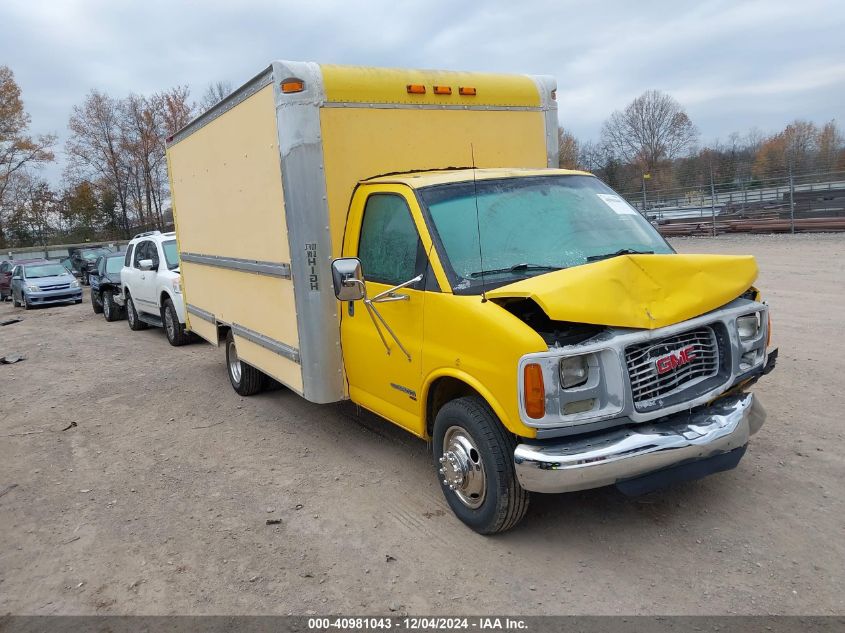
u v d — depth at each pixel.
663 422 3.86
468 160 6.04
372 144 5.52
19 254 46.03
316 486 5.36
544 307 3.50
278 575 4.10
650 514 4.40
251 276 6.66
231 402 8.00
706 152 47.41
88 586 4.16
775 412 5.90
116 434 7.17
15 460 6.56
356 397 5.50
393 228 4.86
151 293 12.57
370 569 4.07
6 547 4.76
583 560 3.96
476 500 4.27
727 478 4.77
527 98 6.34
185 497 5.38
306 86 5.21
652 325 3.70
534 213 4.75
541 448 3.66
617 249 4.59
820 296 10.95
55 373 10.57
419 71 5.78
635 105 57.28
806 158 29.88
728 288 4.00
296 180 5.27
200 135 7.73
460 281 4.24
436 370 4.33
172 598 3.95
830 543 3.90
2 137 51.34
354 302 5.28
